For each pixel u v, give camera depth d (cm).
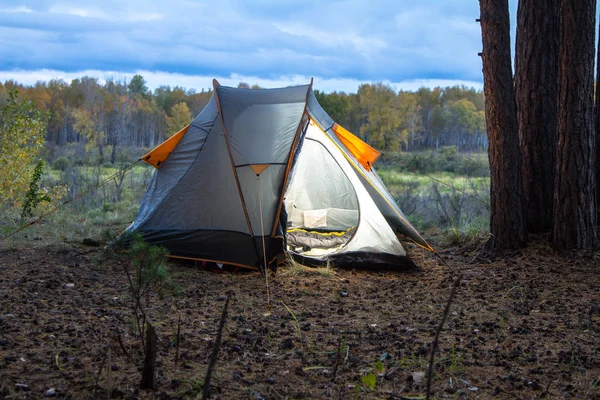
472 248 842
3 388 329
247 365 392
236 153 740
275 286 642
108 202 1292
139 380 355
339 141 801
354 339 457
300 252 788
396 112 6819
